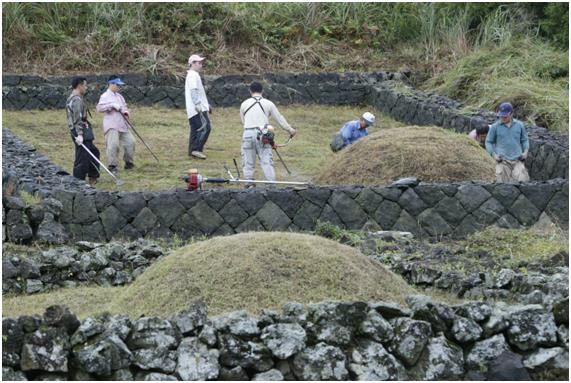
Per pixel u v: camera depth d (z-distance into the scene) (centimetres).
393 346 712
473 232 1294
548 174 1636
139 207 1253
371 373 702
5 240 1137
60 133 1981
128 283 1008
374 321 712
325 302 715
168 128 2070
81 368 691
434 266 1022
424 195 1292
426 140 1433
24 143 1606
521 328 735
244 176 1534
